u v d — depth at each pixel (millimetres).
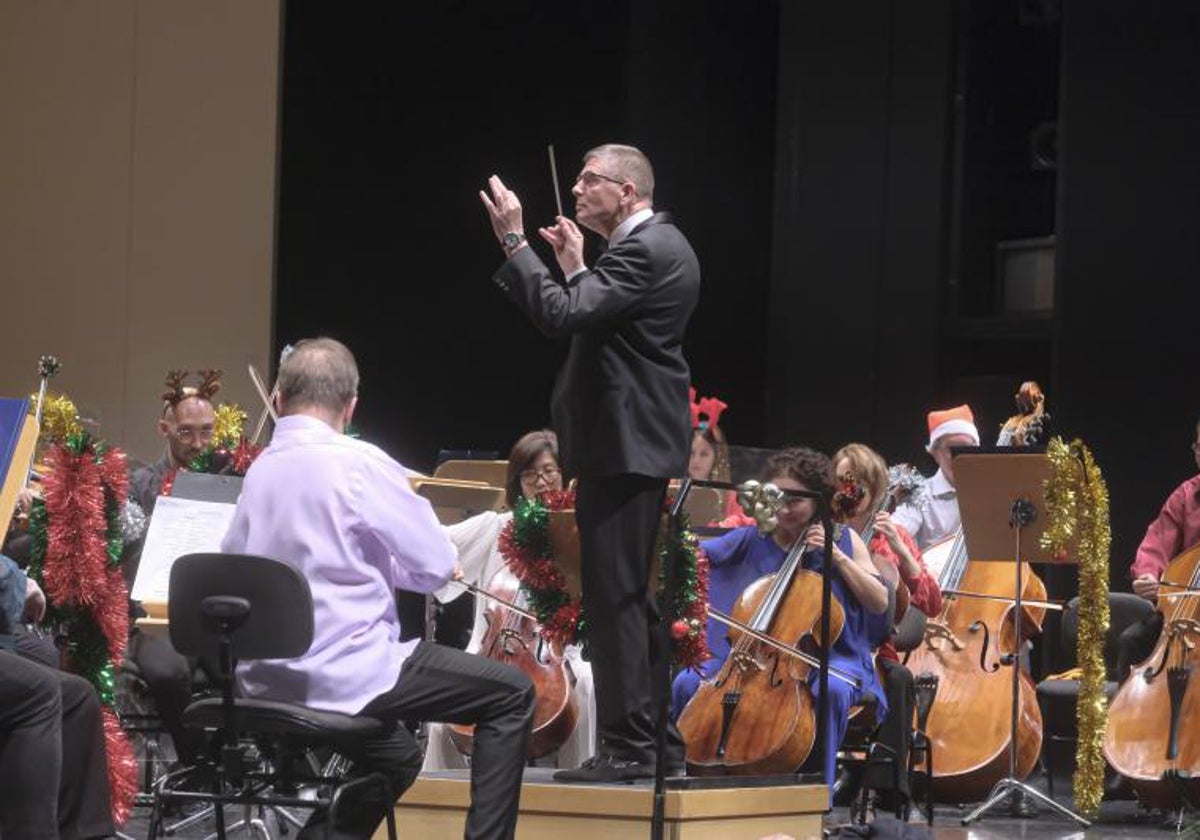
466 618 18734
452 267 25375
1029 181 23406
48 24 25969
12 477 11477
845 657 13781
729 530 14242
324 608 9953
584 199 10812
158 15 25594
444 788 11570
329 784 10016
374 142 24984
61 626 13141
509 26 25312
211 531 13125
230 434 16531
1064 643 18391
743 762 12641
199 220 25344
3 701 11086
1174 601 16703
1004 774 16734
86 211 25750
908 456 23078
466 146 25375
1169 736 16172
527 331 25688
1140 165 21109
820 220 23766
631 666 10852
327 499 10023
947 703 16953
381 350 25062
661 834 10516
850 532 14117
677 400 10688
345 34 24938
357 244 25016
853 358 23484
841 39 23609
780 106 24094
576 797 10875
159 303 25406
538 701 14688
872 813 15773
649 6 24328
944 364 23203
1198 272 20797
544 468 15812
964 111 23219
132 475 16594
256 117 25156
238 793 10055
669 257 10586
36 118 25938
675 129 24484
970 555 16359
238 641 9633
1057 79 23234
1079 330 21391
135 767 13195
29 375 25859
